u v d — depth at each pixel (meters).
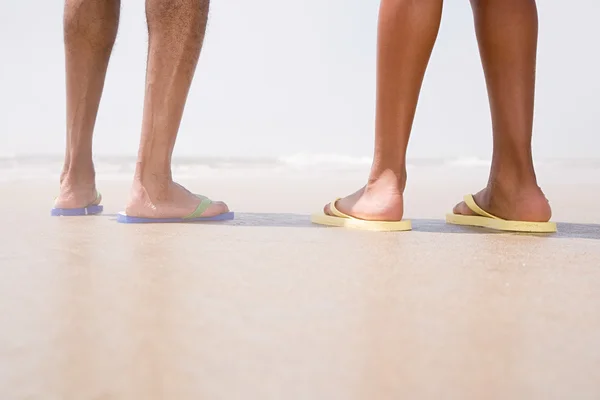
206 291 0.96
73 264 1.16
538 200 1.83
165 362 0.66
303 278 1.07
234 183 4.11
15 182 4.01
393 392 0.59
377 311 0.86
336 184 4.07
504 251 1.42
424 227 1.91
